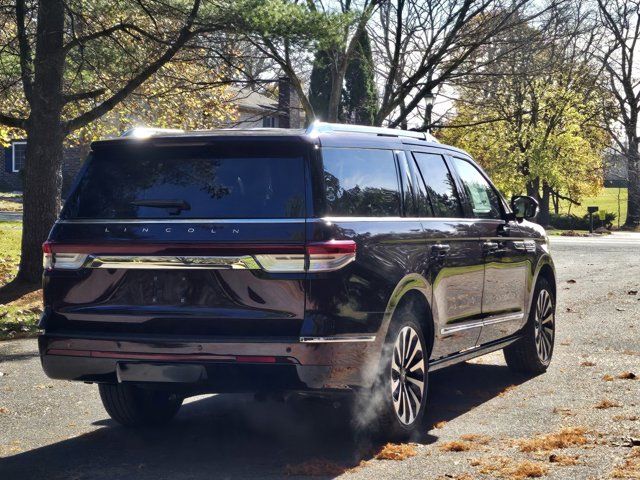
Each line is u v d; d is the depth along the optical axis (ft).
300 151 18.16
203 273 17.80
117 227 18.42
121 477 17.37
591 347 33.01
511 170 172.35
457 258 22.29
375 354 18.52
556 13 67.10
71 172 152.87
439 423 21.35
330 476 17.19
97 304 18.57
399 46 66.59
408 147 21.80
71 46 49.78
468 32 66.33
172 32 53.06
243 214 17.80
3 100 58.49
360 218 18.76
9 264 58.75
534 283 27.43
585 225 175.42
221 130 19.24
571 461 17.69
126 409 21.01
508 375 28.17
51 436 20.95
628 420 21.42
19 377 28.58
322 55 68.69
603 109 179.52
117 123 94.17
